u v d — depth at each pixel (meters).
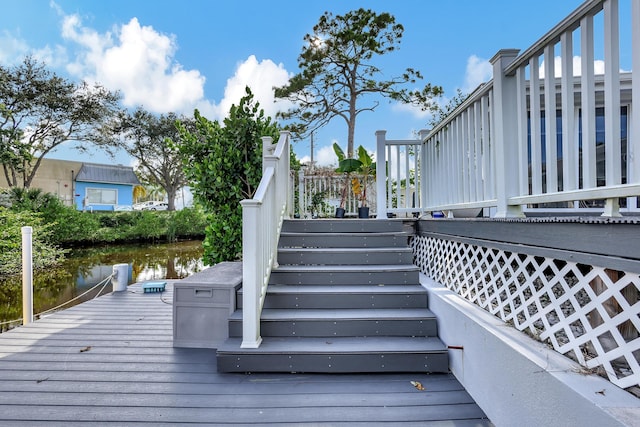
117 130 20.47
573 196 1.61
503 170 2.24
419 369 2.43
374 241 3.82
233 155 4.61
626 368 1.41
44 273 9.25
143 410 1.99
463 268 2.72
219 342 2.93
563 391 1.30
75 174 20.64
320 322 2.72
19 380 2.35
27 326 3.55
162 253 14.02
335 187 7.49
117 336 3.24
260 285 2.67
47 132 16.19
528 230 1.87
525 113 2.12
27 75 14.70
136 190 29.73
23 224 9.71
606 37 1.48
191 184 4.74
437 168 3.80
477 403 2.04
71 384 2.30
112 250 14.73
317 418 1.91
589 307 1.47
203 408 2.01
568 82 1.72
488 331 1.91
